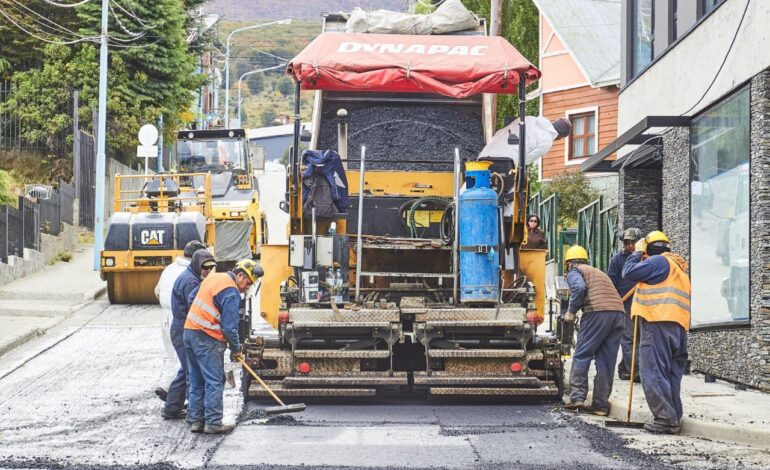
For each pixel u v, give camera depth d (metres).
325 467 11.04
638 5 24.36
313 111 17.64
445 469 10.92
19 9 44.94
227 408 14.94
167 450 12.06
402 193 16.97
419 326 14.71
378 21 17.53
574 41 39.22
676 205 20.84
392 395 16.28
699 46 19.30
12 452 11.99
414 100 17.88
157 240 27.12
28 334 22.16
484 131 17.64
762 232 15.83
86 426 13.69
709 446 12.25
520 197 15.49
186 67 48.50
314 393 14.68
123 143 45.88
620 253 17.14
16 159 43.91
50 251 34.62
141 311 26.64
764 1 15.83
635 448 12.05
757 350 15.92
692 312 19.77
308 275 14.98
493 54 15.62
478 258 14.92
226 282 13.23
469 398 15.81
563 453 11.73
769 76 15.85
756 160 16.03
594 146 38.72
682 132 20.39
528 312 14.89
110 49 45.97
